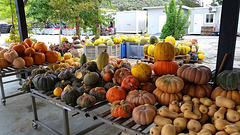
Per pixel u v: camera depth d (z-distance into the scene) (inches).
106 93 84.5
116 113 69.7
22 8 184.2
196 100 72.3
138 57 308.5
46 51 153.0
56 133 98.3
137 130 62.9
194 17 721.0
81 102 79.1
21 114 131.0
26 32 190.4
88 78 93.6
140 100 74.0
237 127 54.4
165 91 77.9
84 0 297.1
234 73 73.5
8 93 170.7
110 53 275.7
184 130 63.1
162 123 62.2
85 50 284.2
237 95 72.0
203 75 79.5
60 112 133.3
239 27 616.1
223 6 87.4
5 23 818.8
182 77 83.5
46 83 98.0
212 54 331.9
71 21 307.3
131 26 820.0
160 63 96.3
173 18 534.9
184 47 241.6
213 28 681.6
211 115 65.7
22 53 141.0
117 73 95.0
